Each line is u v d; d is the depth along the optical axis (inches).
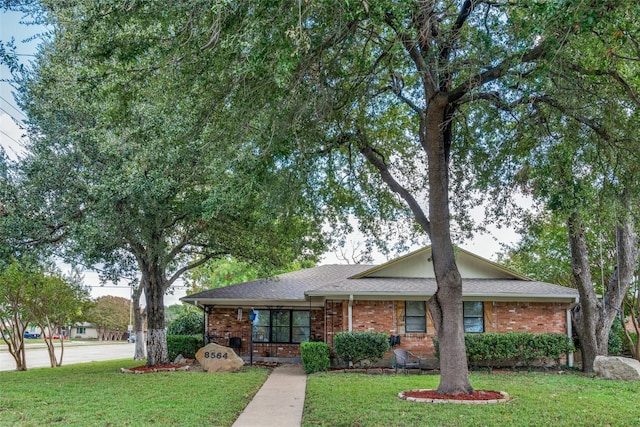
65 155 541.0
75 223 525.3
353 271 962.7
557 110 408.8
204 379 572.7
